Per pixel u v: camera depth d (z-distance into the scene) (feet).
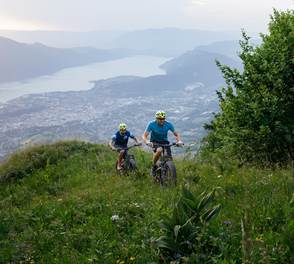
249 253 16.25
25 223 32.37
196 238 18.13
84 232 27.22
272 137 42.24
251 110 43.70
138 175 49.98
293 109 43.80
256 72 45.03
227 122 47.70
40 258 24.14
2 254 25.50
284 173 31.63
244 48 46.68
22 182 67.21
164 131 44.09
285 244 17.62
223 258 17.84
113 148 54.90
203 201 20.54
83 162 71.61
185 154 48.85
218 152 48.60
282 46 43.88
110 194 38.65
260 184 28.68
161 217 25.71
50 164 73.92
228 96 46.78
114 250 22.20
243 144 44.42
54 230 29.37
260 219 20.97
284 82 43.93
